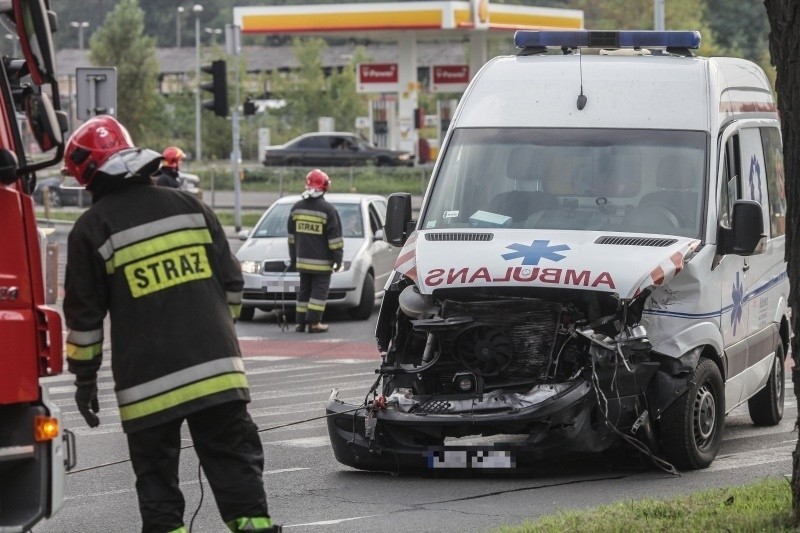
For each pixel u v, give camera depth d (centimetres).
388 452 1877
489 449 1841
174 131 14975
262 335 4012
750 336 2200
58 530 1647
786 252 1397
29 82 1362
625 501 1627
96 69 4312
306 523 1633
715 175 2061
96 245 1320
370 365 3359
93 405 1374
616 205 2053
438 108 12731
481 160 2141
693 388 1916
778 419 2434
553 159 2112
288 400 2733
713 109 2133
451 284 1877
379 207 4659
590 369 1841
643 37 2295
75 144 1355
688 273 1925
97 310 1330
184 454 2158
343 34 12006
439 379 1902
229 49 7650
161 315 1320
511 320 1859
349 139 11994
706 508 1545
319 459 2084
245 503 1340
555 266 1875
